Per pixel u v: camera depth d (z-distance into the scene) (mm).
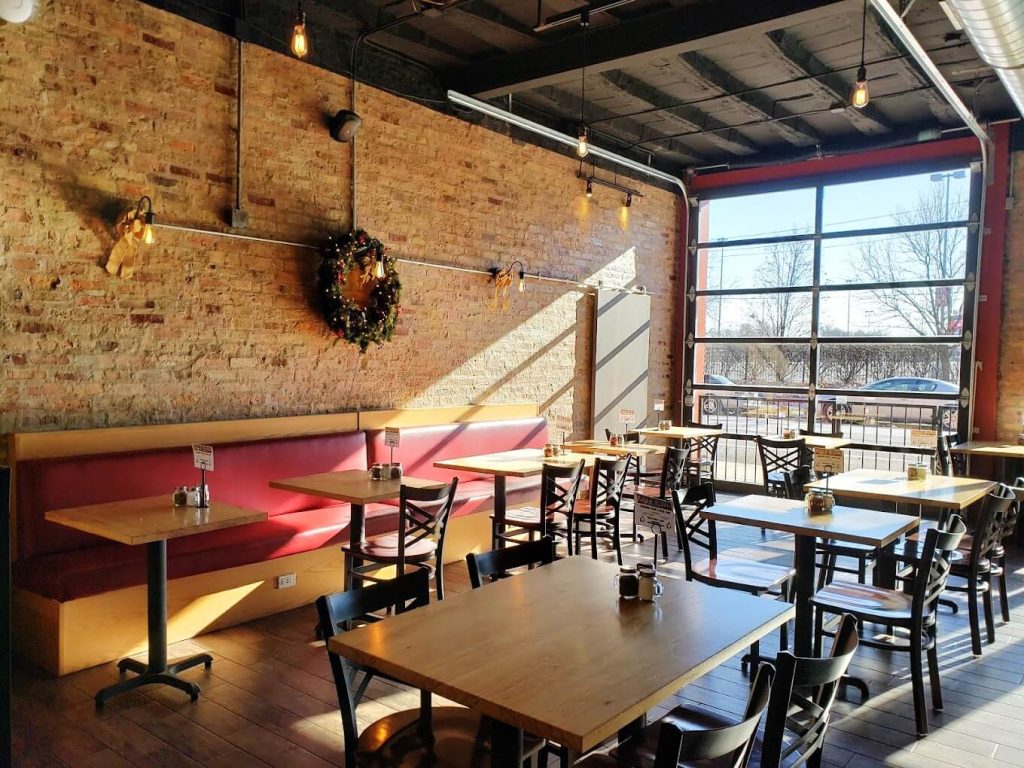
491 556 2881
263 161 5359
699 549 6539
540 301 7805
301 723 3350
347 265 5680
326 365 5832
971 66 6383
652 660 2014
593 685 1845
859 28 5734
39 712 3416
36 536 4035
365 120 6027
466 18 5512
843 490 4625
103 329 4562
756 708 1865
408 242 6426
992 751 3225
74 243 4422
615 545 5523
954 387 7926
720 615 2396
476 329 7105
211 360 5105
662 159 9406
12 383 4199
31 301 4258
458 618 2336
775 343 9062
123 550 4156
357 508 4453
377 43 6031
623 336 8883
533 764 2953
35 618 3910
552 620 2326
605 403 8656
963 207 7820
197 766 2984
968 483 4914
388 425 6246
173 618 4262
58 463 4125
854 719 3510
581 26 5695
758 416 9219
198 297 5020
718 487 9461
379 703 3557
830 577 5023
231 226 5176
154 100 4750
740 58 6387
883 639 4492
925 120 7793
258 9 5270
